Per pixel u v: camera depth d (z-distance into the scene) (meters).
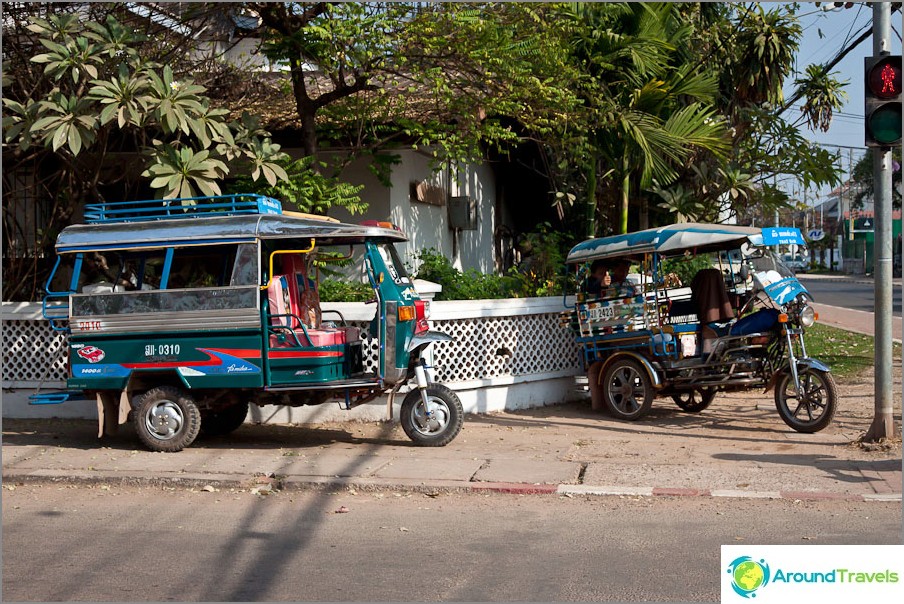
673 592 5.34
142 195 14.38
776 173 18.41
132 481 8.34
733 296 11.53
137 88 10.25
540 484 8.00
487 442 9.96
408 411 9.75
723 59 18.22
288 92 14.28
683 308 11.66
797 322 10.28
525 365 12.16
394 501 7.76
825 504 7.42
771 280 10.45
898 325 22.56
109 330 9.56
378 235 9.42
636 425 11.01
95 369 9.60
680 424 11.02
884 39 9.02
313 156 12.64
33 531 6.82
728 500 7.60
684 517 7.08
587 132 14.09
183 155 10.50
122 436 10.51
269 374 9.30
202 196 10.32
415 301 9.73
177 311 9.41
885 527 6.66
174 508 7.55
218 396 9.63
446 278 13.19
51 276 9.77
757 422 11.05
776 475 8.23
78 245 9.63
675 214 18.09
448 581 5.58
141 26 13.09
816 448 9.43
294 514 7.34
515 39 12.50
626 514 7.22
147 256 9.75
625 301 11.34
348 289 11.97
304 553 6.21
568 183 17.97
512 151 18.84
